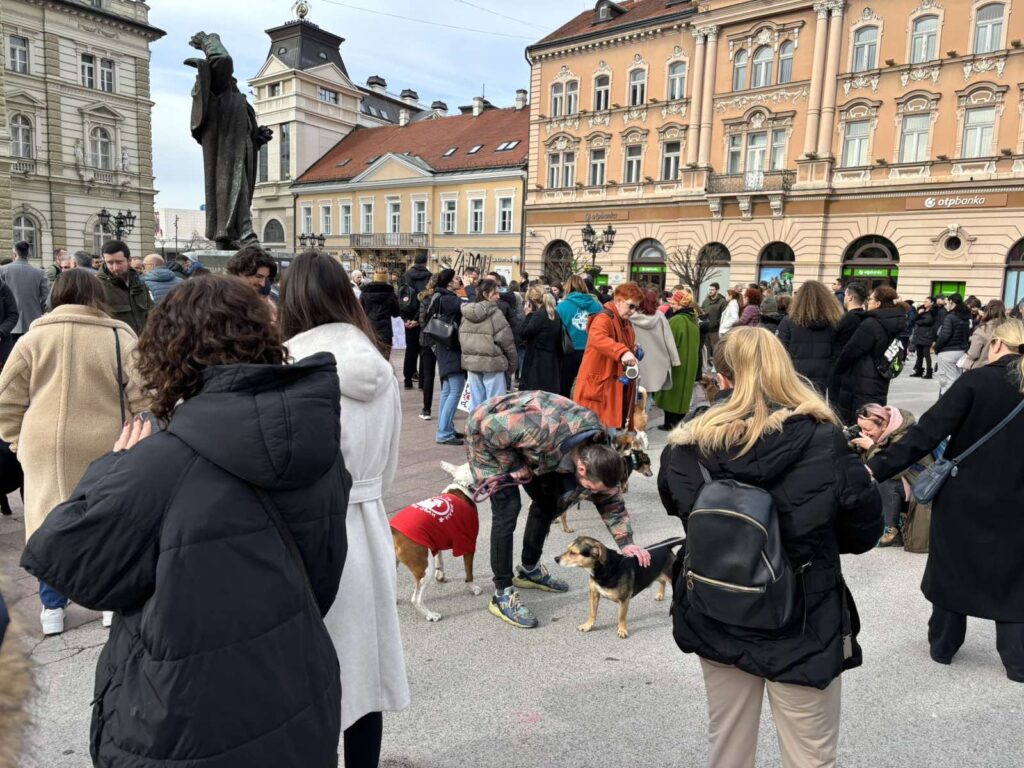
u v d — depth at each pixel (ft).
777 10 93.50
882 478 10.68
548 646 11.68
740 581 6.09
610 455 11.41
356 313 8.00
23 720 3.76
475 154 133.90
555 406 11.93
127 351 11.39
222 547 4.71
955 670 11.23
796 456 6.30
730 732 7.13
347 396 7.43
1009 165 80.02
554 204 119.55
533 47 118.52
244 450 4.66
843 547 6.79
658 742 9.15
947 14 82.69
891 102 87.30
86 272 11.55
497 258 128.57
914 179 86.12
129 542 4.59
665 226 107.86
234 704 4.69
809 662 6.33
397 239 140.05
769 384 6.67
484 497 12.37
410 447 24.75
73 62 122.93
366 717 7.48
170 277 22.17
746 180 97.81
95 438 11.03
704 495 6.49
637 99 109.70
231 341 5.10
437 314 25.29
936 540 10.92
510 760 8.73
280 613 4.94
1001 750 9.16
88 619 12.05
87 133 126.00
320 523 5.32
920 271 86.84
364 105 180.75
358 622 7.29
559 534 17.17
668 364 26.58
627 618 12.81
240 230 25.76
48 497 10.88
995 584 10.36
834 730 6.69
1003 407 10.14
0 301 22.90
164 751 4.55
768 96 96.22
